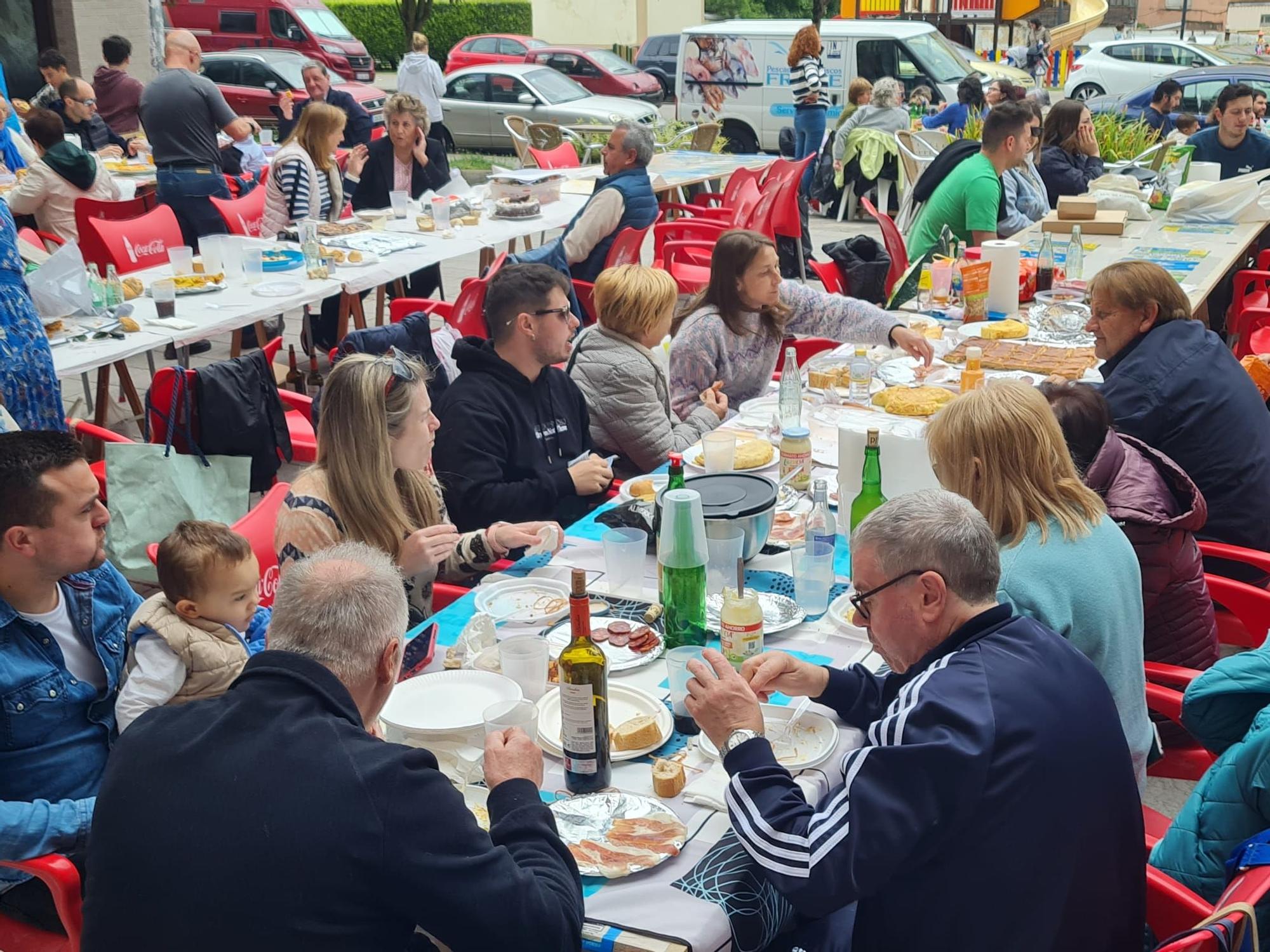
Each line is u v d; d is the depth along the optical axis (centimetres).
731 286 409
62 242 670
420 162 729
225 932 141
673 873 174
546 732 208
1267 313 542
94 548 226
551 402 353
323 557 172
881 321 439
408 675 227
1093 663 209
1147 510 268
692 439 378
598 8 2364
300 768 146
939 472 230
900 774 162
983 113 1095
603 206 623
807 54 1107
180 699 233
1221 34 3303
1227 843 193
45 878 202
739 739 182
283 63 1417
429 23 2573
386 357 273
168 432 360
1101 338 364
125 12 1369
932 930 171
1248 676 207
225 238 558
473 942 147
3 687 221
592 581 268
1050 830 168
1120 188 710
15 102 1027
